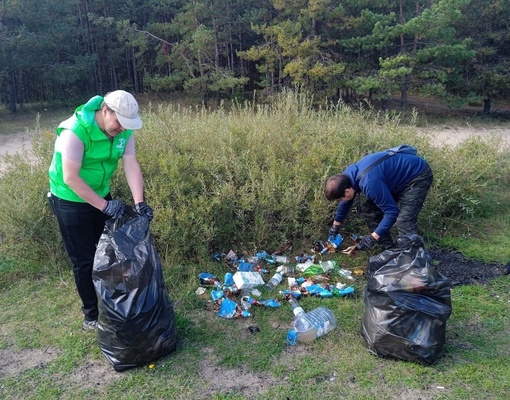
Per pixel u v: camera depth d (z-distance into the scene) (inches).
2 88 922.1
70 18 789.2
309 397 112.6
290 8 719.7
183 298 152.0
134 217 126.5
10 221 171.5
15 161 208.5
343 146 204.2
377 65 751.7
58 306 151.6
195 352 128.3
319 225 185.8
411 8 770.2
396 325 120.5
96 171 126.1
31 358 128.0
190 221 167.6
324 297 153.8
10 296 158.7
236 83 748.0
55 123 717.9
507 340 132.6
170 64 893.8
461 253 188.5
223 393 114.1
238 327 139.4
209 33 733.9
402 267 123.8
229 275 160.7
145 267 117.2
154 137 212.4
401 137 225.1
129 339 117.0
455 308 147.6
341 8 690.2
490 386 114.8
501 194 247.4
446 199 212.7
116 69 1010.1
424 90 685.9
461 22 768.3
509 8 756.6
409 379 117.3
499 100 917.8
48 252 175.9
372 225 173.3
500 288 160.9
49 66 783.7
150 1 885.8
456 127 690.2
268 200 178.7
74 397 113.4
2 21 708.0
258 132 217.9
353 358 125.0
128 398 112.7
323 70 665.0
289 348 130.1
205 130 223.9
